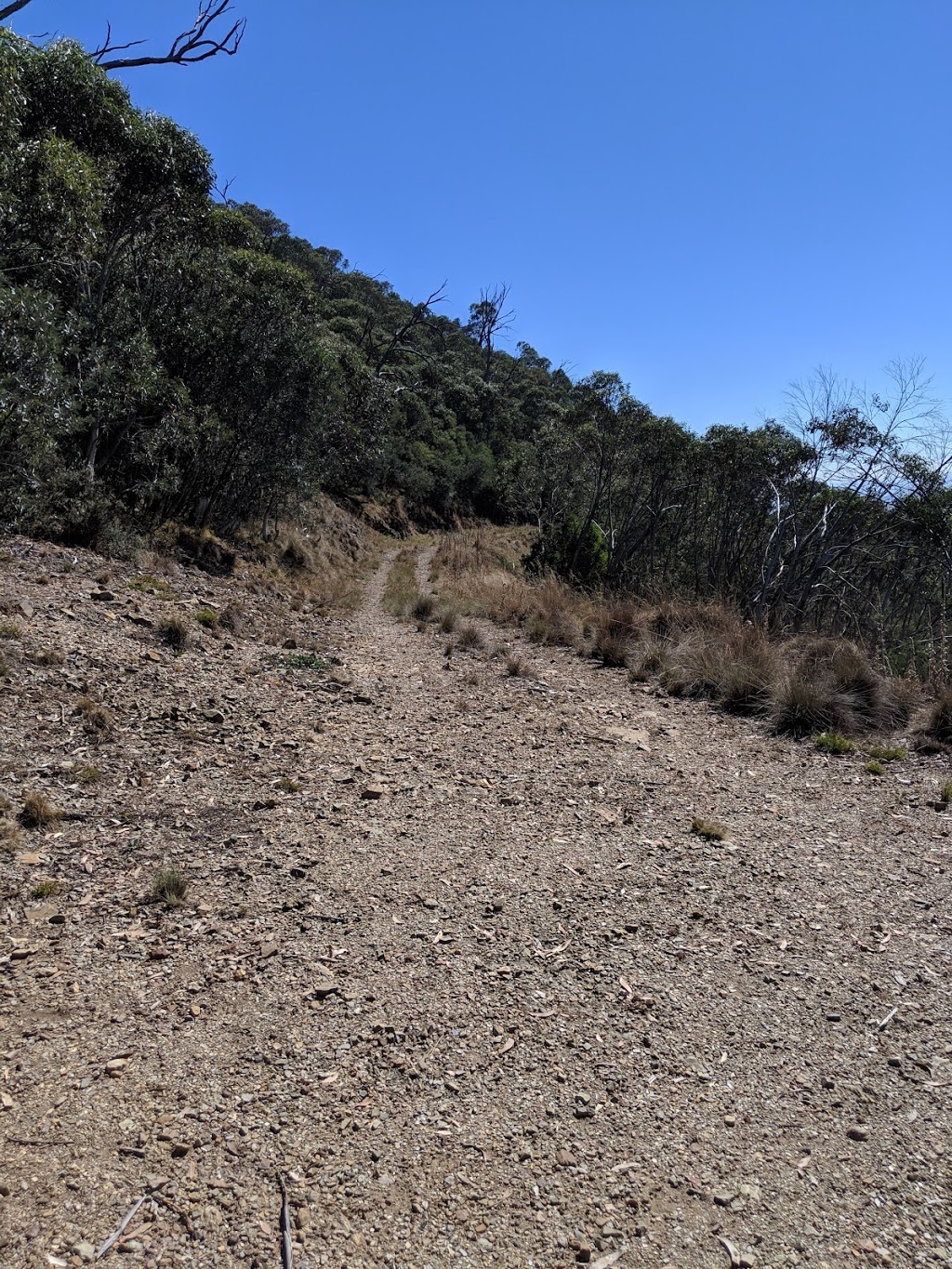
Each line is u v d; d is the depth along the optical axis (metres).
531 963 3.12
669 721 6.79
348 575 20.73
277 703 6.55
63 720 5.08
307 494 17.06
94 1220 1.89
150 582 9.38
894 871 4.02
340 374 17.33
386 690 7.52
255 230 18.25
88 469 10.32
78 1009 2.68
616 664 8.99
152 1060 2.46
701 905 3.63
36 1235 1.84
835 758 5.83
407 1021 2.72
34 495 9.04
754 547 19.36
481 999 2.87
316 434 16.75
